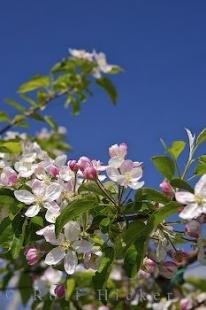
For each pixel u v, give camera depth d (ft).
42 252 2.74
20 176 2.86
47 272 3.23
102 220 2.63
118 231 2.65
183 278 2.82
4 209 2.86
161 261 2.77
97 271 2.58
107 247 2.61
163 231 2.65
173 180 2.47
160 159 2.55
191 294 3.26
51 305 3.34
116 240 2.57
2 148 3.32
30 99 5.00
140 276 3.25
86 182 2.71
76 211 2.52
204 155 2.56
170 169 2.56
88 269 2.84
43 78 4.98
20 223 2.77
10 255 2.91
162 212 2.45
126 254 2.52
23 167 2.88
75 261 2.63
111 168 2.61
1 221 2.81
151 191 2.55
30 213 2.70
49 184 2.79
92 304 3.39
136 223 2.50
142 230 2.50
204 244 2.55
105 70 5.24
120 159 2.63
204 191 2.42
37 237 2.75
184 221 2.60
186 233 2.54
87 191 2.71
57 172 2.78
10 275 3.70
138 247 2.51
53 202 2.71
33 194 2.73
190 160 2.58
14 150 3.33
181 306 3.18
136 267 2.50
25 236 2.75
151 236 2.72
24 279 3.71
